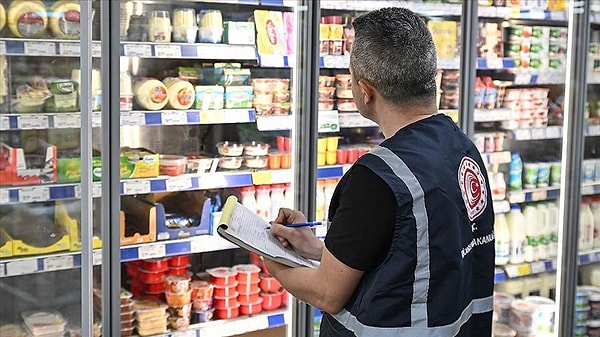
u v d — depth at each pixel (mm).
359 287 1752
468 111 3561
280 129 3275
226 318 3240
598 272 4070
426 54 1754
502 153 3848
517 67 3752
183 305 3100
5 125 2479
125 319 2990
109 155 2672
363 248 1688
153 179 2918
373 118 1855
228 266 3488
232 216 1907
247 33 3104
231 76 3133
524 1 3738
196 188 3023
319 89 3326
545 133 3867
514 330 3949
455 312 1750
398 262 1688
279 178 3244
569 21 3730
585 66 3736
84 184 2453
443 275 1727
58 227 2658
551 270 4043
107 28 2619
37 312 2727
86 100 2410
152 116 2896
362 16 1818
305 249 1990
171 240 3021
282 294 3379
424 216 1688
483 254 1867
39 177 2594
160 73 3221
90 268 2496
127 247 2879
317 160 3275
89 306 2512
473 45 3535
